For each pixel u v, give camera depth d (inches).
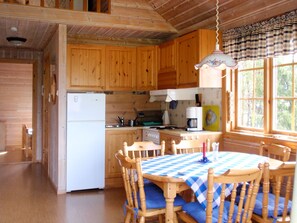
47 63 249.1
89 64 209.0
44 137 263.0
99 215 150.5
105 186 201.6
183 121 215.6
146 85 220.1
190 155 133.8
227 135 173.5
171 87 201.2
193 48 176.9
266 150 140.2
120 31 208.2
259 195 113.4
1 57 269.6
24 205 164.4
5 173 237.0
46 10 177.3
